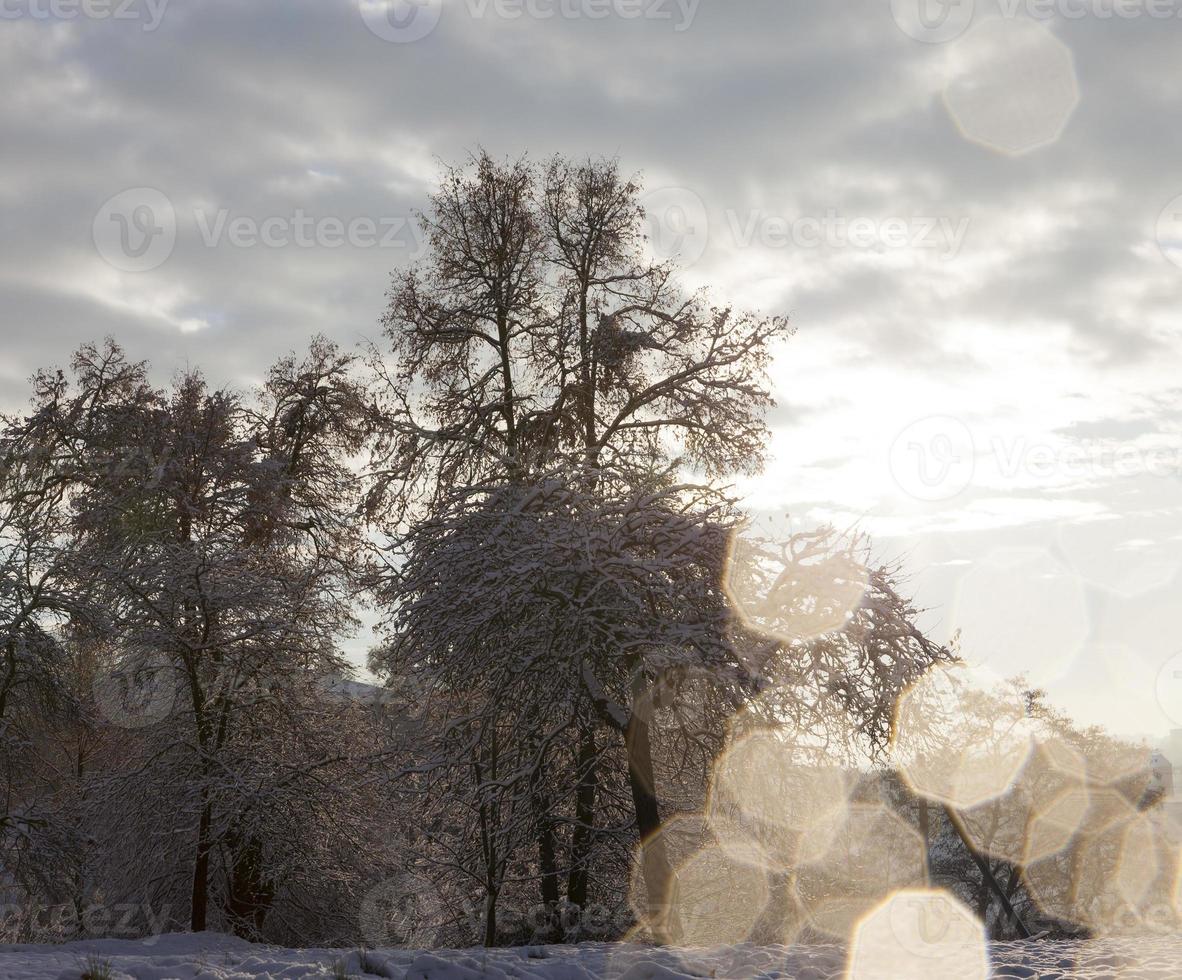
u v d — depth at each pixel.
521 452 22.48
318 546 27.02
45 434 25.94
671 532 17.98
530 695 18.02
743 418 22.94
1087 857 35.69
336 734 23.14
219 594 21.98
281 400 27.66
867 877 20.36
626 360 23.16
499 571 17.38
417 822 21.12
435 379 23.69
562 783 19.89
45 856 20.23
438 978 8.21
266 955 11.16
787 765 18.67
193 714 21.91
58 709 21.44
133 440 25.95
